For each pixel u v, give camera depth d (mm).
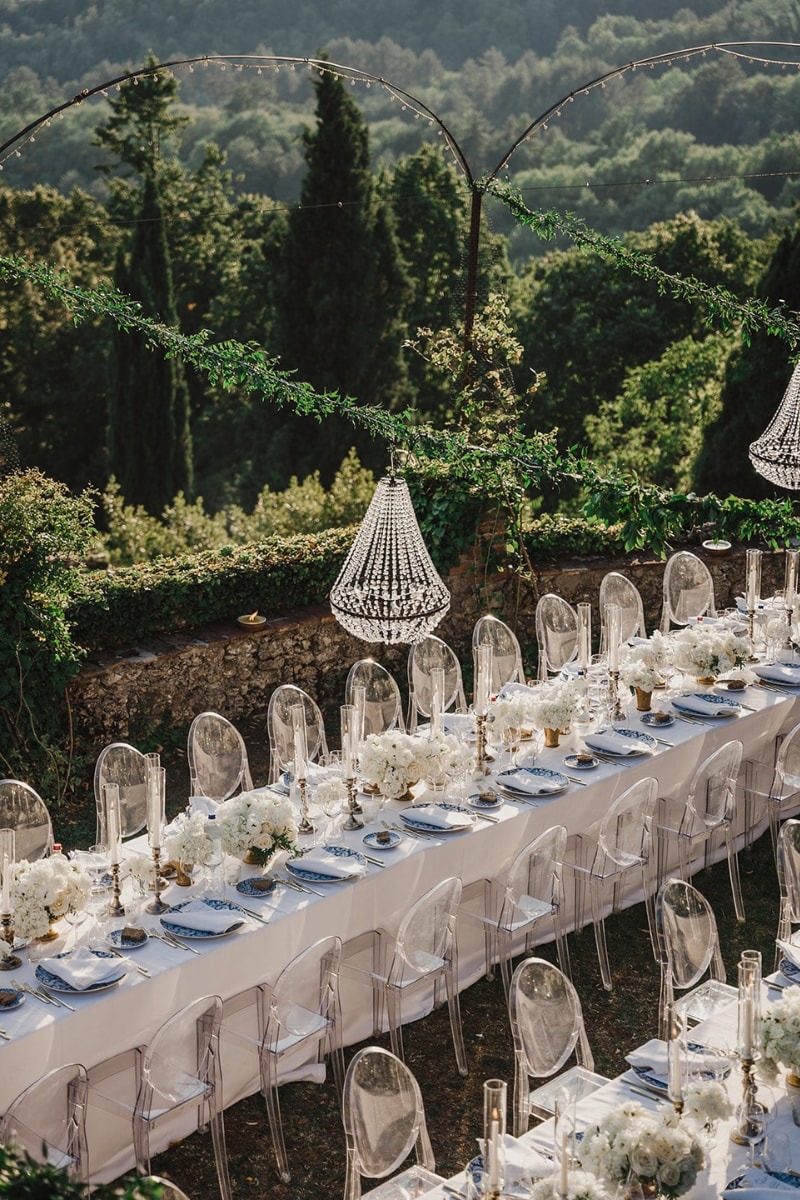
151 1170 5535
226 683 9977
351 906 6219
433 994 6797
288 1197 5418
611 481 9961
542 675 9742
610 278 26766
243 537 18578
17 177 31641
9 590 8602
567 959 7000
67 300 8898
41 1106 4562
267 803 6258
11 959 5492
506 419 11391
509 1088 6121
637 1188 3922
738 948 7434
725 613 10227
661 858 7898
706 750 8102
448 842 6594
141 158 30641
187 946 5656
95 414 30016
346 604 6625
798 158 30219
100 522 26828
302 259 25922
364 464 26172
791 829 6309
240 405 28719
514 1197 4078
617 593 10234
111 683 9312
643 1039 6527
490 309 11711
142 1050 5289
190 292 30922
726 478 19141
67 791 8984
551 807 7094
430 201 27984
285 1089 6109
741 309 12180
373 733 8133
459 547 10906
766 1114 4402
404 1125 4492
